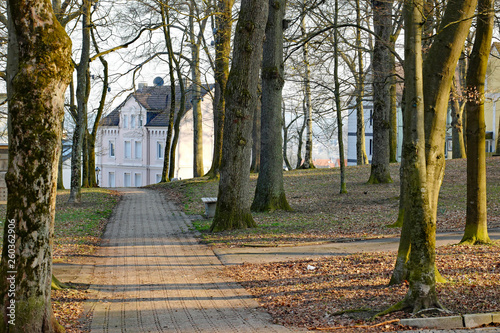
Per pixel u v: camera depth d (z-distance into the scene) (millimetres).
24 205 5762
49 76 5785
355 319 7109
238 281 10273
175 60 32844
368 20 23891
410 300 7293
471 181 12172
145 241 15461
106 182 61469
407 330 6562
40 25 5789
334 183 27516
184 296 9094
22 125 5723
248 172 16938
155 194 30500
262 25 16219
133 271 11383
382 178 26125
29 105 5727
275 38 19625
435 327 6711
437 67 8805
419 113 7531
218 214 16781
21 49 5789
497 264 9688
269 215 19344
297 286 9445
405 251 8875
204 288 9727
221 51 26203
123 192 32344
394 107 34781
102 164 61688
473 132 11898
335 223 17219
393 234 14664
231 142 16641
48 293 5980
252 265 11719
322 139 57844
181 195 27828
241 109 16453
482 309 7160
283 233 15695
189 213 21688
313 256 12281
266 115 20141
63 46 5949
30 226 5773
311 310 7754
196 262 12328
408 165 7508
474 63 11422
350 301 8078
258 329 6875
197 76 36875
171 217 20781
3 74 17906
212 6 21297
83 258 12828
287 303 8281
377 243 13484
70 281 10148
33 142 5734
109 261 12562
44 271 5902
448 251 11422
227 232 16266
